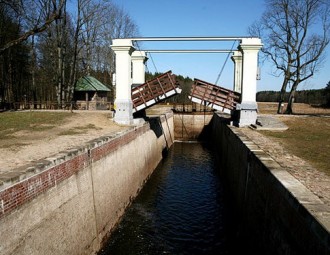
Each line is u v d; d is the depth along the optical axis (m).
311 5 26.36
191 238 10.81
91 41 32.78
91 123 16.95
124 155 13.06
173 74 17.05
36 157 8.61
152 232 11.16
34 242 6.27
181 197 14.98
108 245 10.17
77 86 30.70
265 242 7.52
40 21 25.78
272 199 7.09
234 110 18.61
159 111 34.38
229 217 12.67
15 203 5.72
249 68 17.16
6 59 31.59
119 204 12.12
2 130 14.27
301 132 16.12
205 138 33.88
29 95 41.16
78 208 8.34
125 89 16.72
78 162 8.45
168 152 26.66
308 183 7.08
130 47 16.39
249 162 10.27
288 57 27.98
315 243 4.57
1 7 28.09
